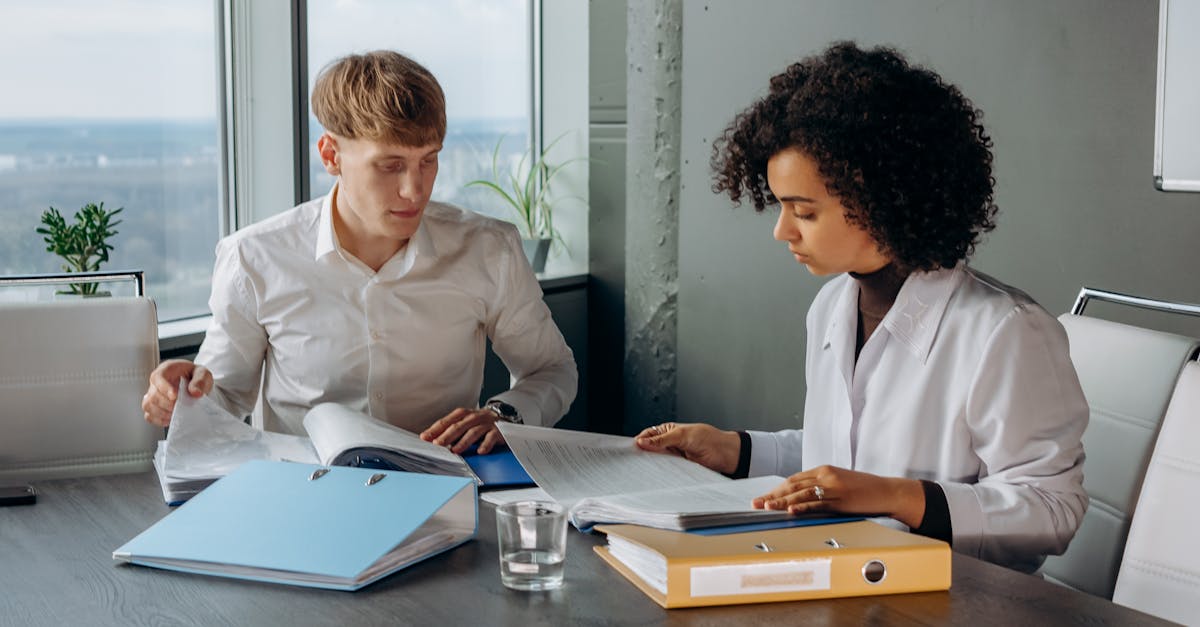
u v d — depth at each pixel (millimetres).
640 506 1264
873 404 1540
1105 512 1638
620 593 1130
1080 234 2754
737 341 3547
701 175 3564
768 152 1448
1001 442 1398
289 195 3176
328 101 1709
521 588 1142
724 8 3428
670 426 1685
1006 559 1353
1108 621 1068
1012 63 2832
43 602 1113
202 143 3059
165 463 1486
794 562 1108
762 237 3434
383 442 1487
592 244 3955
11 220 2682
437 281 1992
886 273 1521
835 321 1608
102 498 1477
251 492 1354
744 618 1066
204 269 3104
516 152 4066
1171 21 2311
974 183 1429
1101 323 1760
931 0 2963
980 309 1452
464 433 1688
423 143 1708
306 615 1075
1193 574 1277
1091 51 2689
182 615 1077
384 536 1204
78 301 1830
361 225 1901
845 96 1370
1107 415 1669
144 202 2936
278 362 2016
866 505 1286
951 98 1422
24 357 1783
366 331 1961
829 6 3180
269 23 3105
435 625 1049
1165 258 2607
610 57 3789
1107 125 2678
